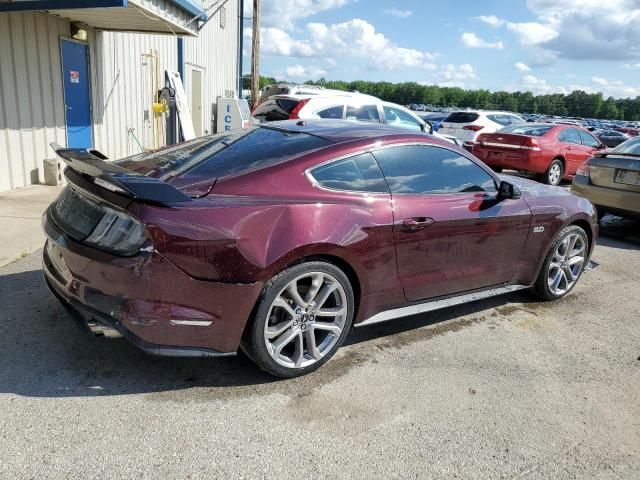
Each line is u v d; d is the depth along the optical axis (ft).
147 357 10.94
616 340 13.58
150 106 40.68
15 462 7.74
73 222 9.96
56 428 8.55
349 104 30.91
